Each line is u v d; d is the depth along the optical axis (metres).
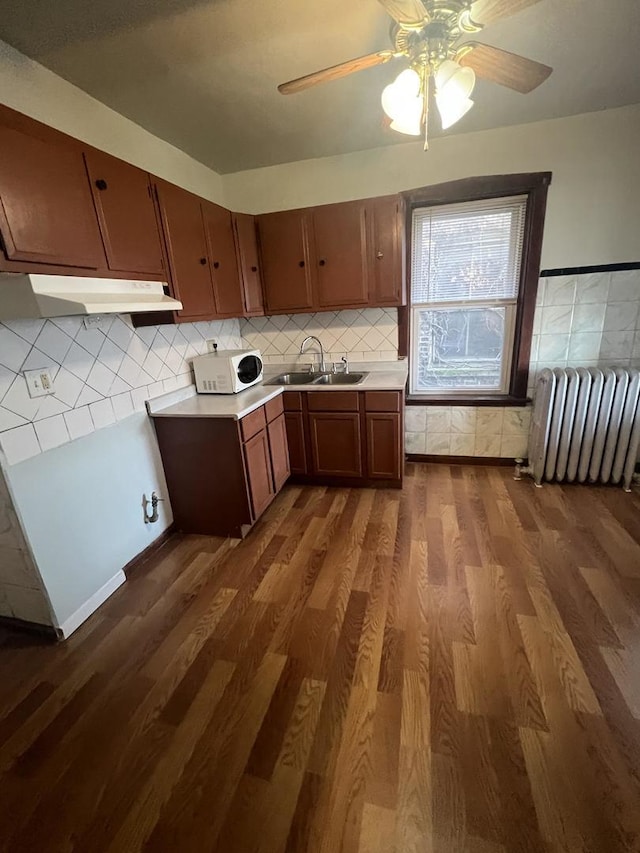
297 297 3.07
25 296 1.46
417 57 1.35
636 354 2.89
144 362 2.38
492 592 1.93
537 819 1.08
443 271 3.11
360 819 1.11
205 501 2.55
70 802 1.19
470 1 1.19
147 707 1.47
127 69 1.84
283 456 3.04
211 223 2.58
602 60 1.97
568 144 2.62
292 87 1.50
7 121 1.37
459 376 3.35
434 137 2.78
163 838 1.09
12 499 1.63
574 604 1.83
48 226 1.52
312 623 1.82
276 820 1.12
